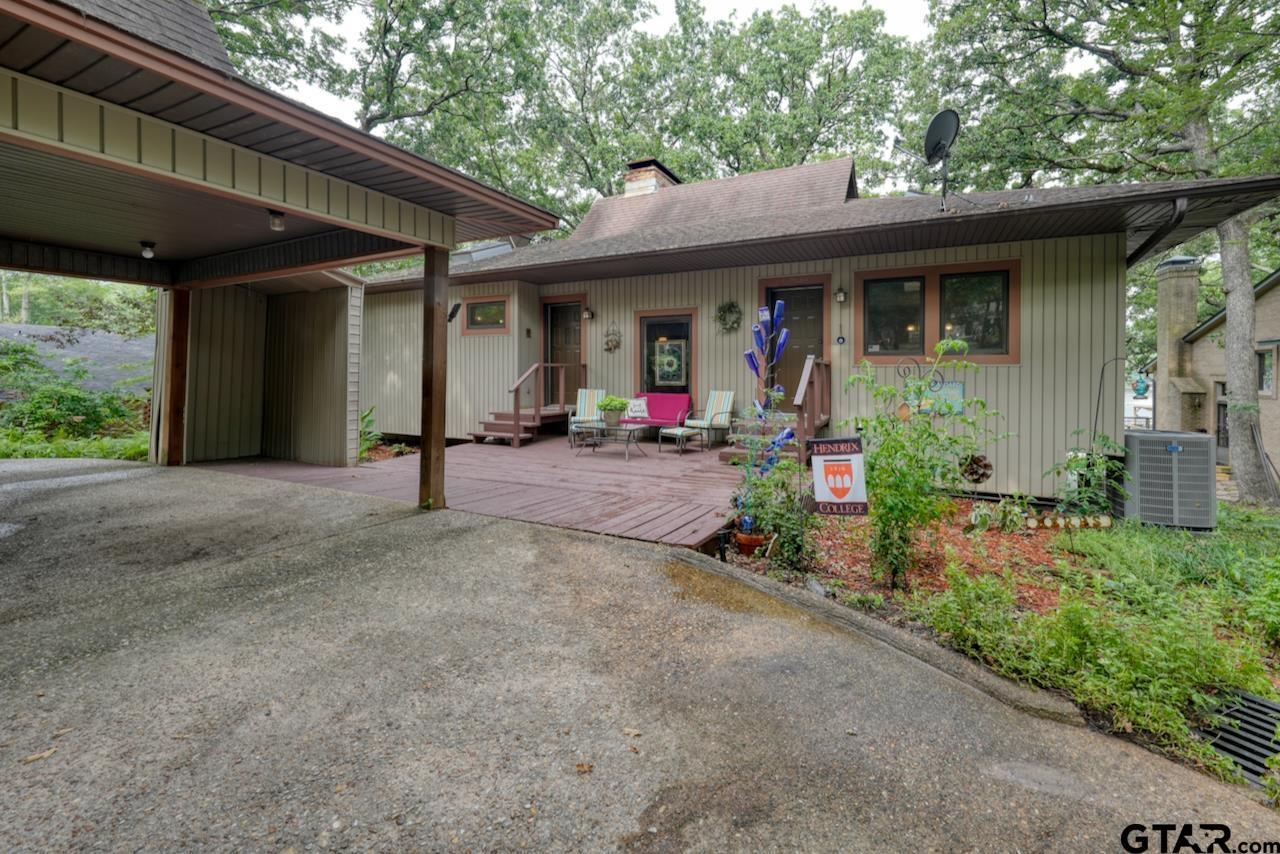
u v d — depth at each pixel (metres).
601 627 3.08
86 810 1.73
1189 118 9.05
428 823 1.72
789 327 8.46
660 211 12.13
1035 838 1.75
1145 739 2.39
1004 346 7.00
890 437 3.98
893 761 2.10
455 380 10.73
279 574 3.77
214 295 8.59
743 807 1.83
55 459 8.94
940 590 3.99
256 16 15.77
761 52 22.94
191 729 2.15
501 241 14.73
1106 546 5.18
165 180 3.49
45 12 2.44
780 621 3.21
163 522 5.01
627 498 5.64
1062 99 11.91
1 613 3.16
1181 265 14.36
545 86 20.34
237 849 1.60
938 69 13.42
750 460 4.54
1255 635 3.74
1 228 5.98
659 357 9.39
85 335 15.44
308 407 8.58
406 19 16.97
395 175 4.38
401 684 2.49
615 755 2.06
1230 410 10.10
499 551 4.18
